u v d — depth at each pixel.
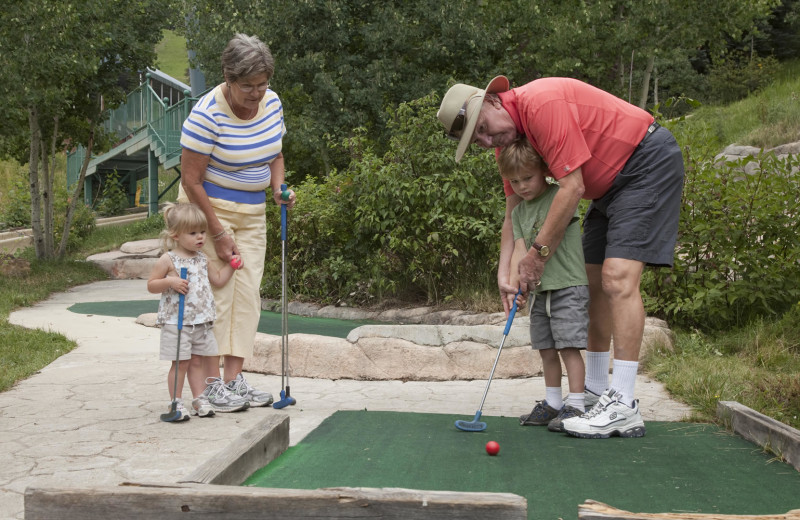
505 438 3.39
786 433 2.98
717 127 17.22
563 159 3.35
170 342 3.86
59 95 12.21
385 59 15.28
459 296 7.89
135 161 22.55
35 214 13.91
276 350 5.40
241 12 15.32
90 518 2.02
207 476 2.36
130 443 3.32
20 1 11.52
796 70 26.14
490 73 15.57
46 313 8.74
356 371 5.17
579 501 2.46
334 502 1.96
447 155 7.93
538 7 16.23
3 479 2.81
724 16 16.56
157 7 14.52
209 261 4.11
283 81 15.50
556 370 3.71
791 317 5.58
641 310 3.46
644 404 4.18
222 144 4.07
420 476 2.76
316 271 8.99
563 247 3.60
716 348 5.48
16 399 4.39
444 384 4.96
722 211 6.08
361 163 8.72
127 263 13.80
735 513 2.35
